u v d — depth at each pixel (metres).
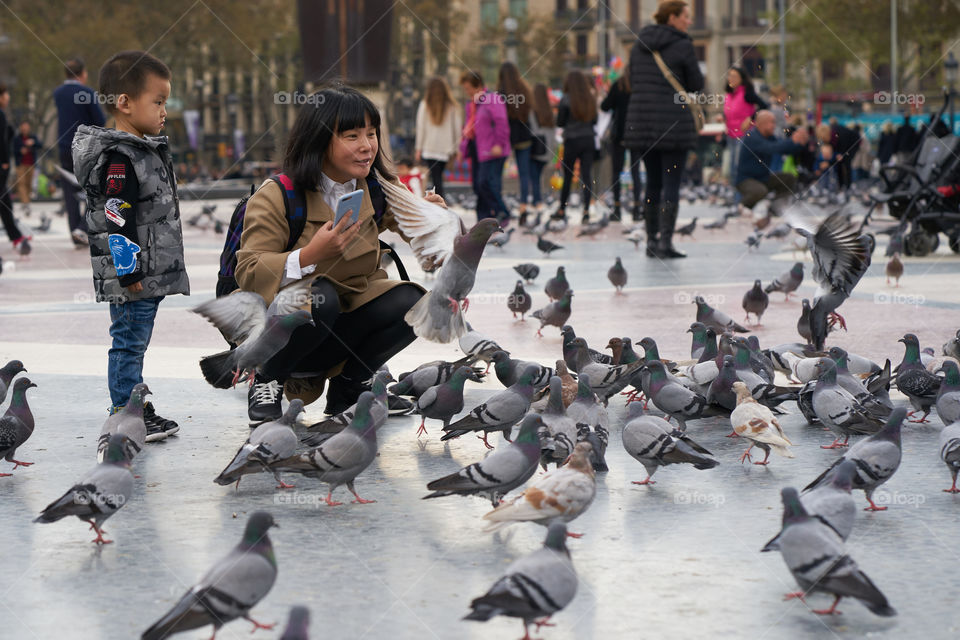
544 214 26.48
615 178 23.25
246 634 3.45
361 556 4.14
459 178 37.12
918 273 13.83
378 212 6.36
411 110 66.12
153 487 5.12
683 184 42.88
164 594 3.78
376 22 21.66
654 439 5.11
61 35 66.56
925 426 6.32
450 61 76.06
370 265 6.27
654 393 6.24
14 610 3.65
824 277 7.55
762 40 82.81
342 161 5.93
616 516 4.64
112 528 4.51
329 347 6.28
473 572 3.97
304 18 21.50
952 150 15.23
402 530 4.46
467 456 5.71
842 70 73.75
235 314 5.48
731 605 3.64
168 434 6.10
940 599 3.68
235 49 73.50
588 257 16.58
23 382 5.54
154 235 5.99
